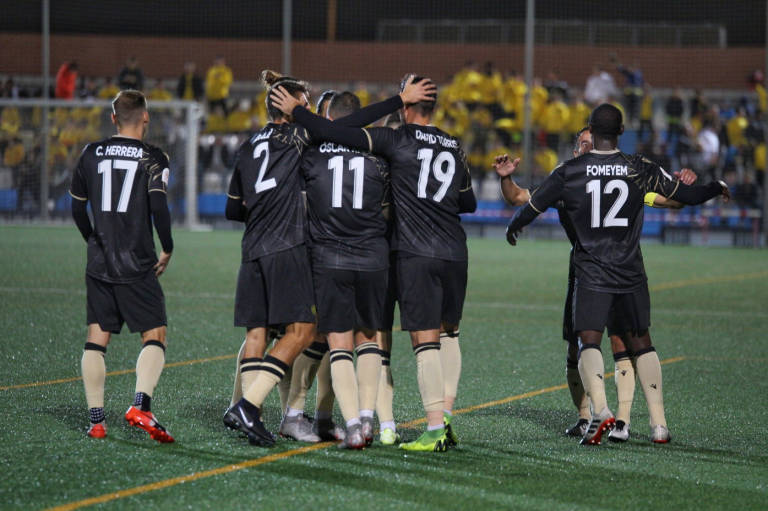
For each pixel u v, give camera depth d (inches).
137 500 536.7
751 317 1455.5
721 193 704.4
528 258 2383.1
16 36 3634.4
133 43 3651.6
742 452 680.4
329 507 530.3
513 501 547.8
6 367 957.8
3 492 547.2
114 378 919.0
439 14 3732.8
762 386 935.7
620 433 706.8
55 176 3189.0
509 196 739.4
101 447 654.5
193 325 1267.2
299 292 667.4
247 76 3646.7
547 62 3543.3
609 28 3555.6
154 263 696.4
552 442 700.7
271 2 3764.8
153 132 3213.6
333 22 3725.4
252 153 683.4
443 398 677.3
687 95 3511.3
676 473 617.9
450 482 584.1
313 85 3627.0
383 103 673.0
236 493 553.0
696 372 1010.7
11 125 3186.5
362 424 669.9
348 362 663.8
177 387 880.3
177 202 3181.6
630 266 693.9
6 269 1907.0
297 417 693.3
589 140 738.8
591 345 689.6
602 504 547.2
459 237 679.7
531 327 1317.7
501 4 3708.2
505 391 897.5
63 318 1290.6
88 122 3211.1
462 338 1216.2
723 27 3550.7
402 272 666.8
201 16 3762.3
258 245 671.8
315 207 668.7
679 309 1542.8
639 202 693.3
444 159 671.8
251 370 677.3
